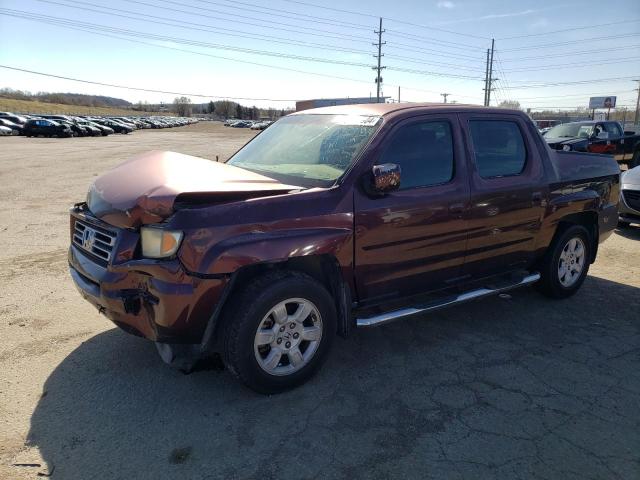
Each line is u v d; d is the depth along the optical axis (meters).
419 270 3.98
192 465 2.74
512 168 4.56
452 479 2.67
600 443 2.98
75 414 3.16
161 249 3.02
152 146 33.53
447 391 3.52
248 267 3.30
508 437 3.02
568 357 4.04
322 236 3.36
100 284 3.24
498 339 4.35
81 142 37.16
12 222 8.59
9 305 4.82
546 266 5.07
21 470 2.66
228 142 40.72
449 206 4.00
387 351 4.11
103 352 3.94
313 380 3.63
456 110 4.24
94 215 3.53
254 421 3.14
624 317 4.87
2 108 89.44
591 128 16.97
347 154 3.73
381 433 3.04
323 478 2.66
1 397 3.31
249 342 3.21
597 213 5.36
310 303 3.43
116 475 2.65
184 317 3.04
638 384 3.65
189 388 3.48
